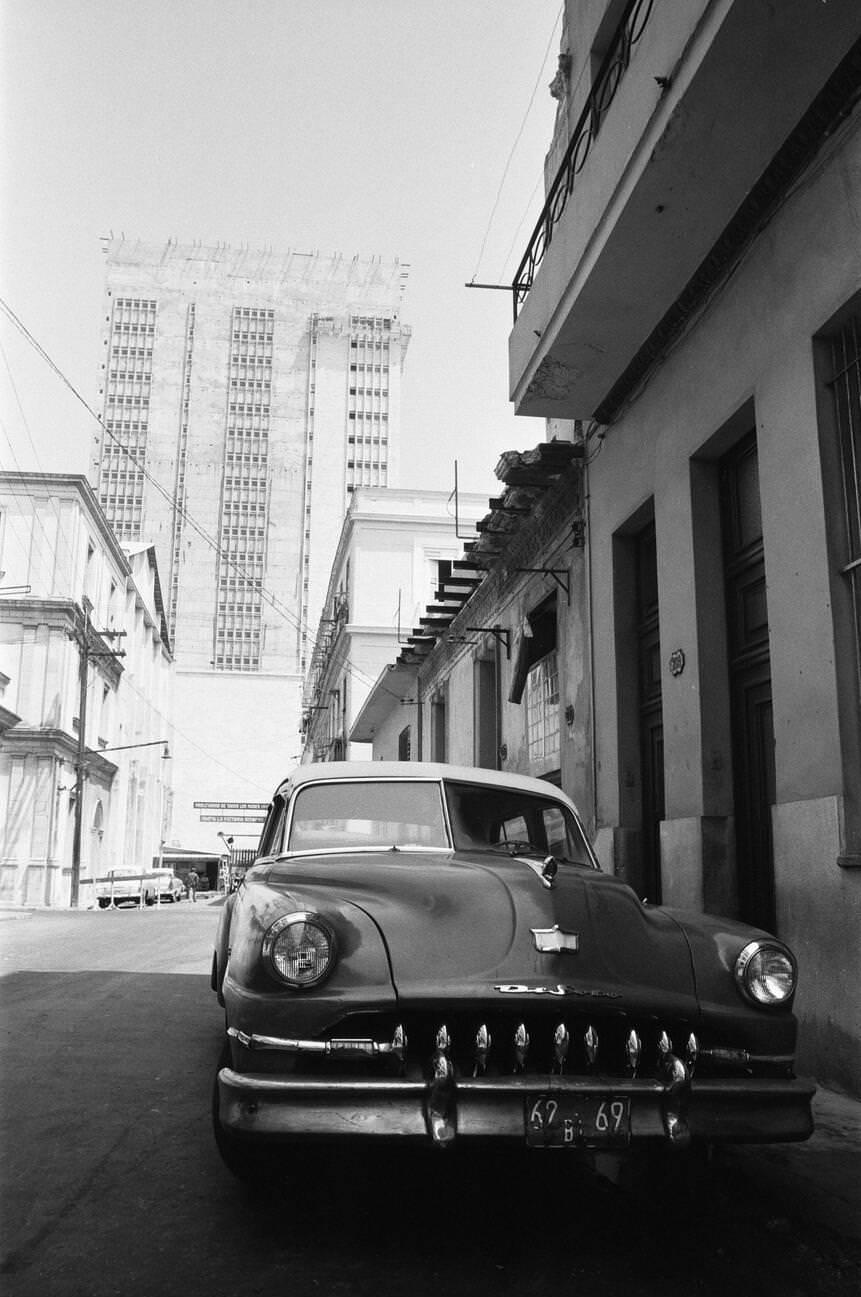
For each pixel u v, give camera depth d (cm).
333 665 4403
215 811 8931
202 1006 809
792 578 601
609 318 784
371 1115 311
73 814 3988
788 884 579
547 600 1155
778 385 627
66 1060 589
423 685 2056
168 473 11894
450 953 344
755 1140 335
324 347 12262
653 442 831
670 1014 348
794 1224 356
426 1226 351
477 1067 323
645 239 695
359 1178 397
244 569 11775
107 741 4647
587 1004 338
